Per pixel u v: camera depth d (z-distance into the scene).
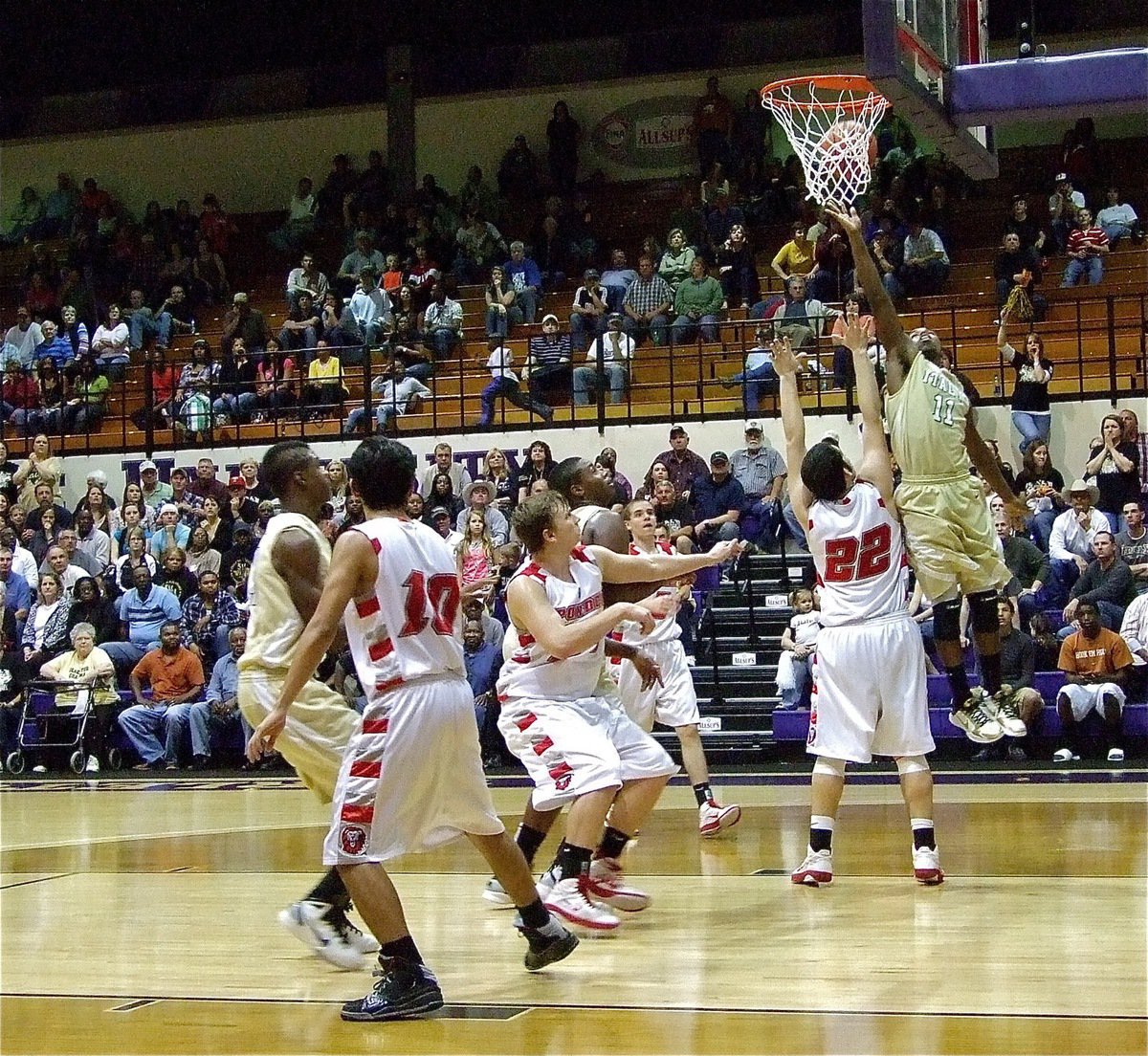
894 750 6.03
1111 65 7.30
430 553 4.19
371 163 21.75
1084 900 5.51
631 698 7.18
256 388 18.03
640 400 17.38
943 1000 3.94
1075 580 13.26
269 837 8.34
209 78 23.39
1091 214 18.20
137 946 5.08
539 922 4.41
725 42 21.33
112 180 23.78
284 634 4.86
